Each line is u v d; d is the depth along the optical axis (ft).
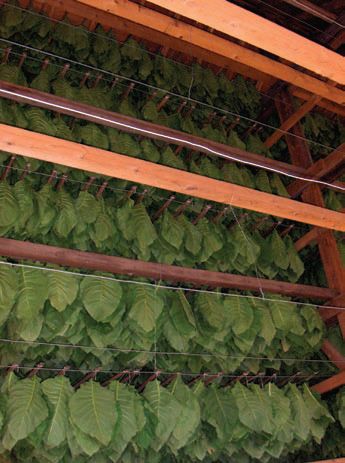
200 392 12.19
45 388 10.44
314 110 18.11
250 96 16.56
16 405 9.88
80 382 11.33
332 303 14.26
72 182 12.84
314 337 13.83
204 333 12.50
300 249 15.33
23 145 9.36
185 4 7.55
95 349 11.44
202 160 14.60
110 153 10.07
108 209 12.66
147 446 10.98
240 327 12.67
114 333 11.53
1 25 13.10
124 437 10.59
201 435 12.00
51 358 11.35
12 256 10.91
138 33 14.90
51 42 13.94
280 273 14.65
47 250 11.16
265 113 17.03
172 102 15.23
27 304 10.50
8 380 10.36
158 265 12.37
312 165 15.39
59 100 12.04
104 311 11.17
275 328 13.21
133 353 11.81
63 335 11.02
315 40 15.67
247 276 13.51
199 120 15.62
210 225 13.74
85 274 11.62
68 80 13.91
